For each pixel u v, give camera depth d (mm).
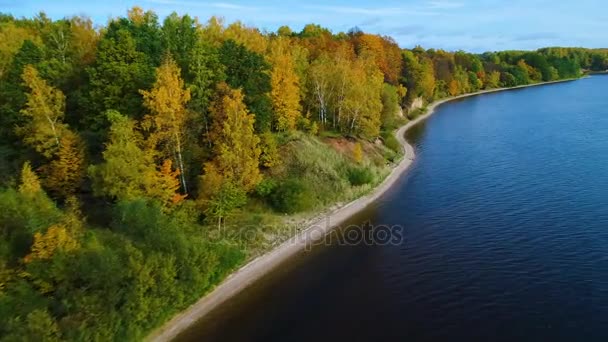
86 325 24203
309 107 72438
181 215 39469
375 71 92812
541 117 103000
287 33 124438
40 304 24250
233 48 53094
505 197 48812
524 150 70250
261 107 51750
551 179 53438
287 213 47062
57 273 25422
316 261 38812
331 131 70750
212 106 45656
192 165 45312
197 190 43750
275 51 66125
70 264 26016
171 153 42906
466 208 46875
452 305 29844
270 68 60312
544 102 132875
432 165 66688
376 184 58250
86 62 51156
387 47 127125
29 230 27172
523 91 175250
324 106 72812
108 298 25625
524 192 49750
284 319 30406
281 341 28016
